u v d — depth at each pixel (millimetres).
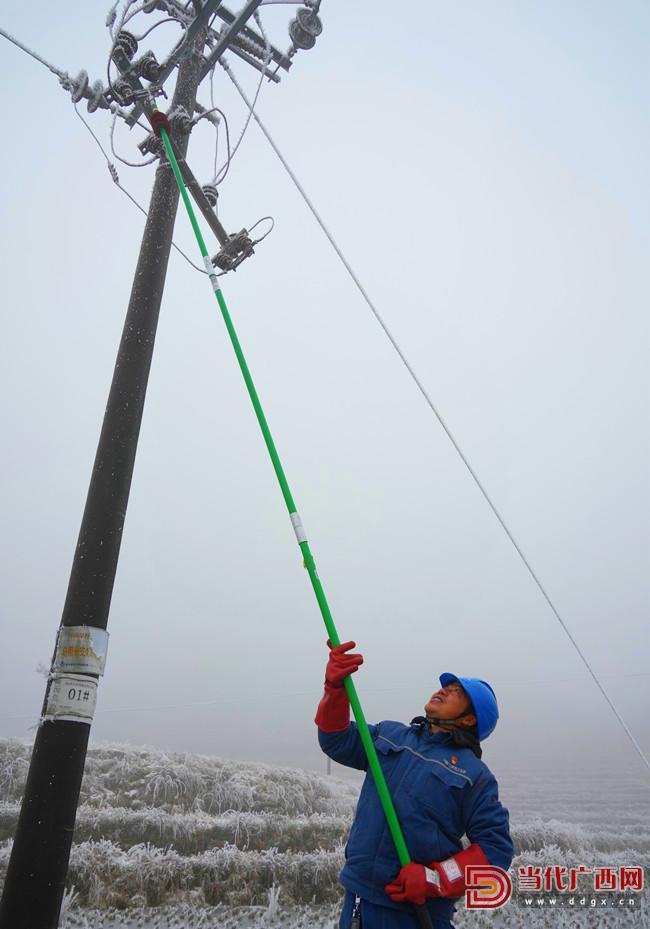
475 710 2520
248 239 5844
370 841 2219
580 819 11109
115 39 5324
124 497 3539
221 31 5703
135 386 3799
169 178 4719
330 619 2576
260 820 7844
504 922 6340
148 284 4152
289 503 2812
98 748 10086
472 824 2203
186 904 5812
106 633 3254
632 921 6461
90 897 5727
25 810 2830
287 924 5707
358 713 2369
